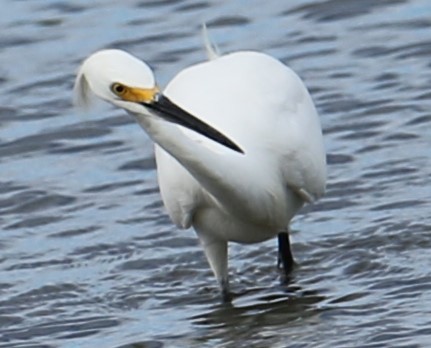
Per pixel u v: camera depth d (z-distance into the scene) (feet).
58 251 48.91
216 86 43.78
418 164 52.24
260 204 43.11
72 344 41.78
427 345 38.04
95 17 68.64
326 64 62.18
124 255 48.11
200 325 42.29
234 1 69.10
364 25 65.21
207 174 41.11
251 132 42.83
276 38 65.10
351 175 52.13
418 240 46.16
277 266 46.14
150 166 55.01
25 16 69.36
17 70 64.49
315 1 67.77
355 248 46.42
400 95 58.39
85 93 41.24
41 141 58.18
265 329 41.39
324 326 40.83
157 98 38.93
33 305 44.86
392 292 42.63
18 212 52.31
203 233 44.65
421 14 65.26
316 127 45.14
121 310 44.14
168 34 66.33
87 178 54.60
